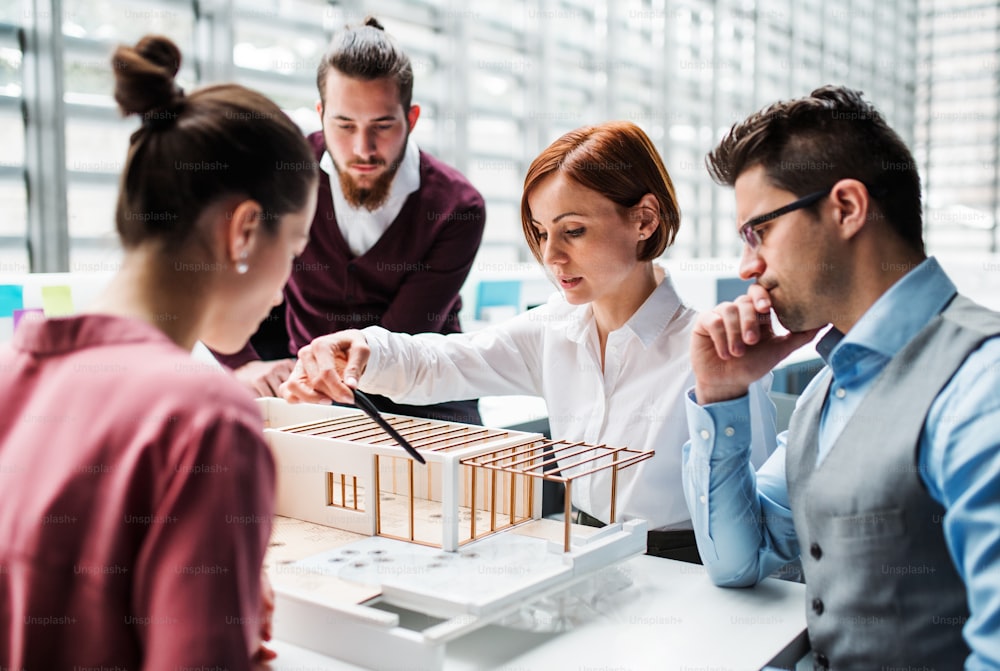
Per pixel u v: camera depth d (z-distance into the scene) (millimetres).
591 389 1549
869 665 911
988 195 7324
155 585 609
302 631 944
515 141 4066
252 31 2916
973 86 7316
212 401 640
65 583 636
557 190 1364
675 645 960
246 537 627
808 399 1054
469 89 3658
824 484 941
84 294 1790
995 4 7121
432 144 3654
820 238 923
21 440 684
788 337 1102
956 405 828
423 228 2117
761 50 5547
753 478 1154
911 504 865
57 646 641
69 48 2467
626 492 1466
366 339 1473
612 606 1075
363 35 1969
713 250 5297
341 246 2102
